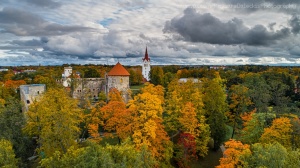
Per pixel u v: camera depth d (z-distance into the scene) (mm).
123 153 24109
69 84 78812
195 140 38219
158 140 33969
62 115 30719
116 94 58156
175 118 40000
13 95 78750
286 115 41281
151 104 35125
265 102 55250
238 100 53469
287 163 22594
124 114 36344
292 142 30859
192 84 52688
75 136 33938
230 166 25203
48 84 73250
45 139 30047
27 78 117250
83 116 43219
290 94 82562
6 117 39375
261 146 25312
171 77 97688
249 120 38281
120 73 70062
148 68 146750
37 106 39406
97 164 21094
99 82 90688
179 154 37469
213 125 42969
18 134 38156
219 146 43688
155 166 31953
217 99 45938
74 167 21109
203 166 39844
